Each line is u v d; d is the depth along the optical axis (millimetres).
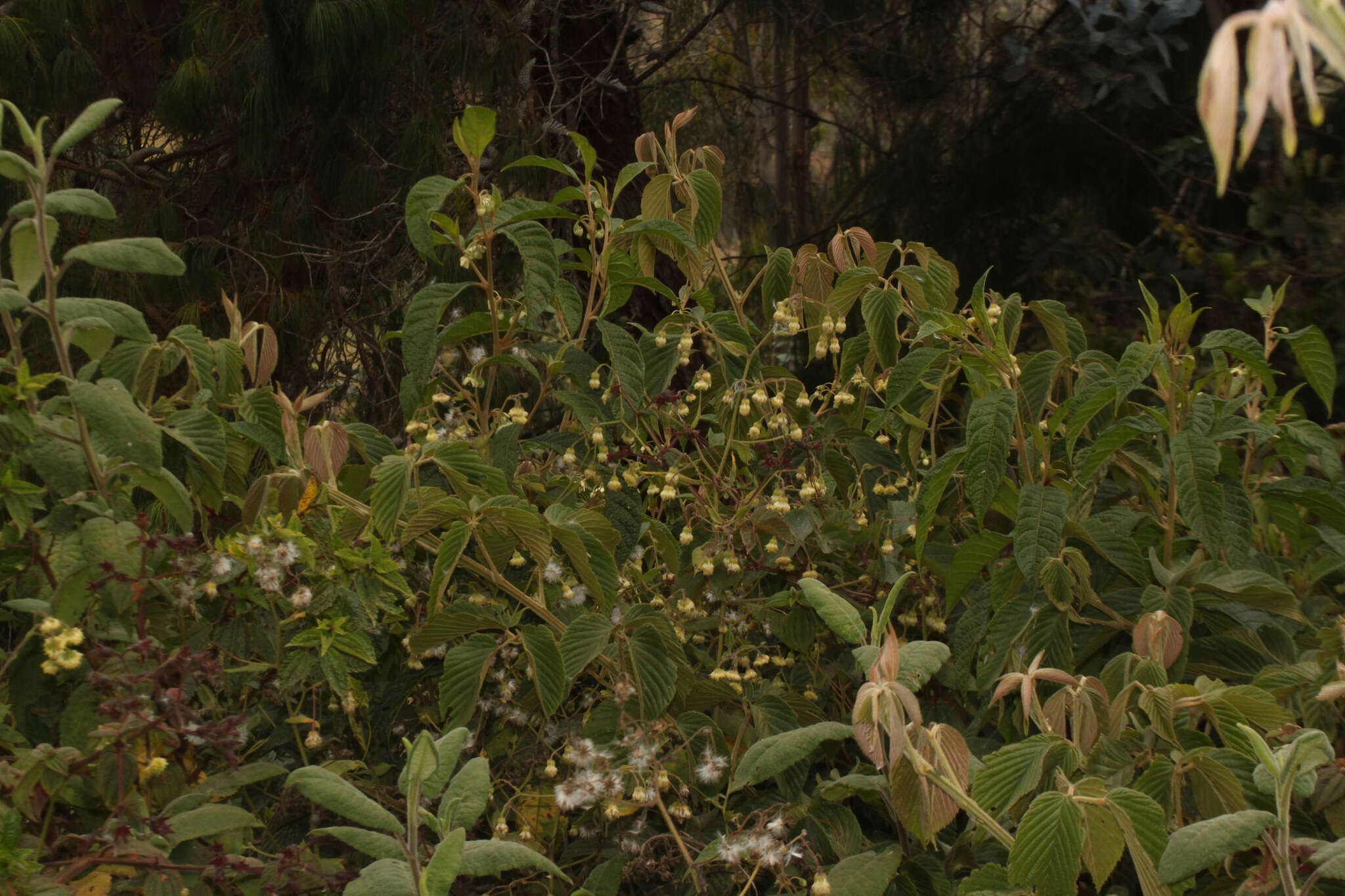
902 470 1785
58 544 1403
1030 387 1624
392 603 1561
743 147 6809
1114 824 1212
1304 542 1658
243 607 1531
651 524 1674
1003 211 4668
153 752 1421
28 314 1454
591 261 1789
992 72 4715
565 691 1485
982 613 1564
